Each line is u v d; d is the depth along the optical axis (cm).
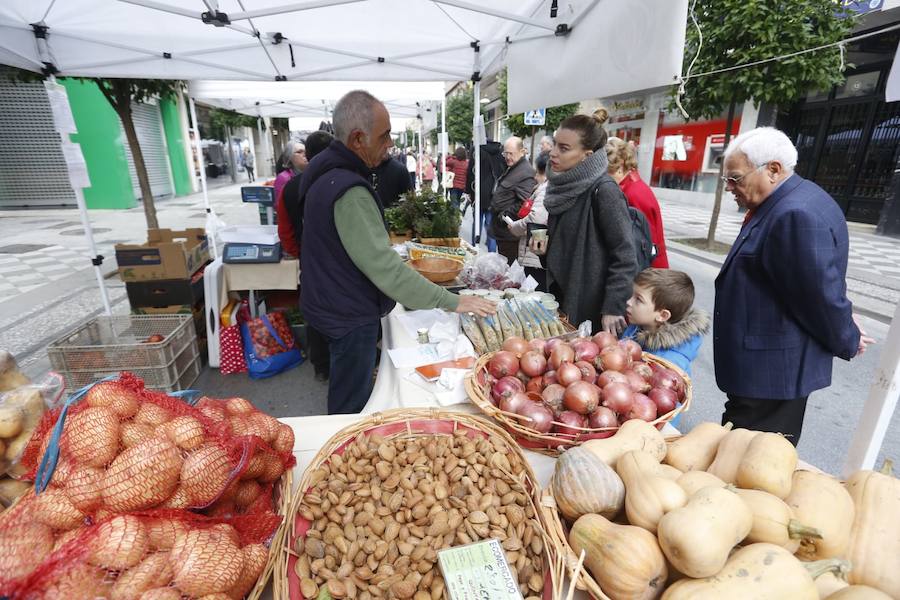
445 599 88
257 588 84
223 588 75
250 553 84
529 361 151
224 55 402
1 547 73
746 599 76
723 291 193
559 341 161
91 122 1281
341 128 184
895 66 121
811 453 291
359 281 200
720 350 198
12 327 477
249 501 104
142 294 383
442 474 112
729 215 1262
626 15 178
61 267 708
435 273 269
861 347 177
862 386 372
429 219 419
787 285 169
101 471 87
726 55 649
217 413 114
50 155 1288
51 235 952
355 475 114
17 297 566
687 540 78
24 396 110
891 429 311
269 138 1520
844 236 165
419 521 101
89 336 343
